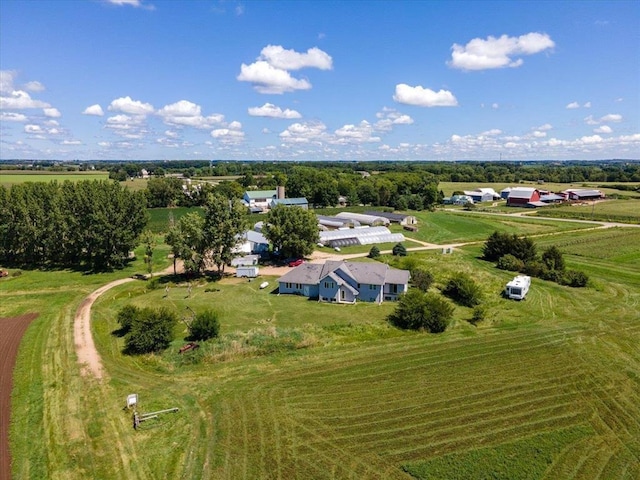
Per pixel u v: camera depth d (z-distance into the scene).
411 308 48.88
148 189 166.12
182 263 81.81
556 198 178.88
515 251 79.56
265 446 28.89
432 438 29.59
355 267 61.47
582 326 49.53
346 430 30.55
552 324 50.31
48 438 29.69
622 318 52.09
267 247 88.12
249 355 42.50
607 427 30.83
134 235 78.88
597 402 33.97
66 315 54.66
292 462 27.30
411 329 48.88
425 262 79.94
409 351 43.31
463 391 35.66
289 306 56.75
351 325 49.47
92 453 28.19
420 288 62.16
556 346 44.12
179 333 47.66
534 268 72.19
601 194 189.75
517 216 143.50
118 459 27.62
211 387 36.66
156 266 80.12
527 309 55.75
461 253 89.88
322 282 59.06
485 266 78.38
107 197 77.88
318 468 26.72
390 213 133.12
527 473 26.25
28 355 42.81
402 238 104.62
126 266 80.00
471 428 30.70
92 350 44.09
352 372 39.00
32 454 28.05
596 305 57.12
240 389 36.28
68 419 31.89
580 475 26.11
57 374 38.91
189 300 59.69
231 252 75.69
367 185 177.75
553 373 38.56
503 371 38.97
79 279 71.62
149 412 32.78
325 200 167.12
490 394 35.19
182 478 25.94
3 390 36.09
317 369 39.66
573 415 32.22
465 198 183.50
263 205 164.00
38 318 53.59
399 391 35.72
